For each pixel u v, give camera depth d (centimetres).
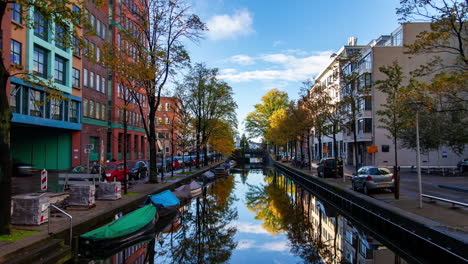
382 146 3622
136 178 2736
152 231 1334
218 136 4812
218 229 1538
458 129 2541
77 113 3419
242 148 8981
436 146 2694
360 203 1598
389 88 1919
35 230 930
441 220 1046
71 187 1302
